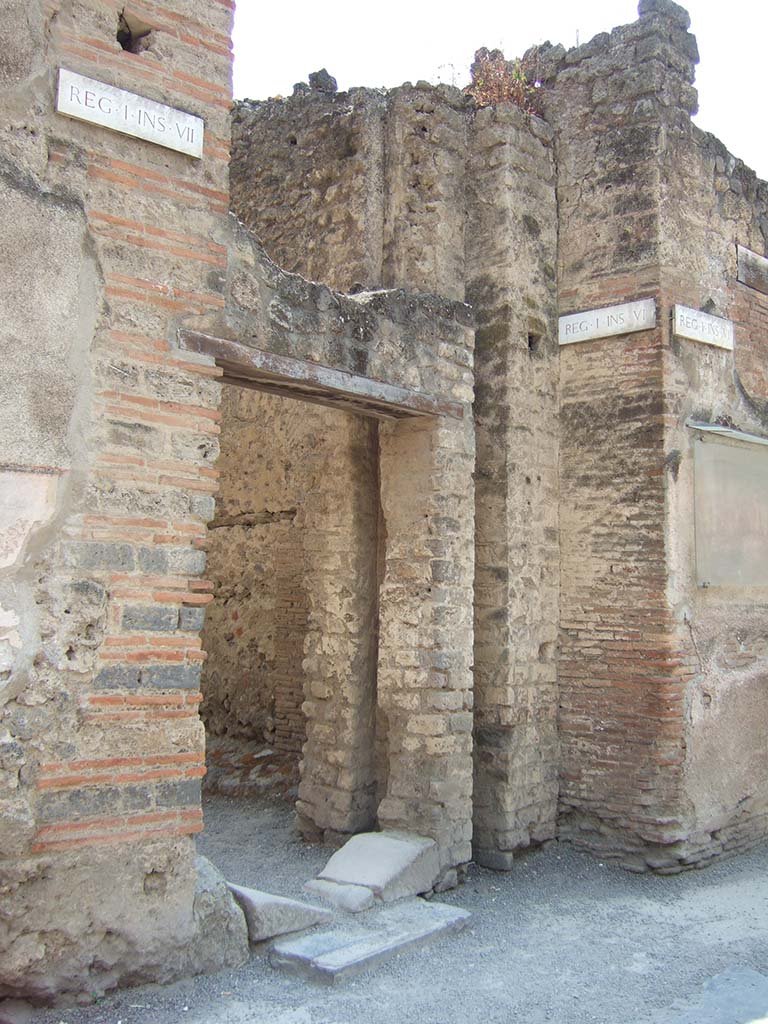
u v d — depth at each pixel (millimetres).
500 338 7992
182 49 5410
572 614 8180
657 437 7922
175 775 5059
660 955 5887
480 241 8164
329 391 6332
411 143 8109
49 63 4898
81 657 4816
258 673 10156
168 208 5305
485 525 7902
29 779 4625
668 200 8172
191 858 5102
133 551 5016
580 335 8320
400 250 8000
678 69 8430
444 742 6980
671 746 7711
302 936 5664
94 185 5023
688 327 8180
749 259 9039
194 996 4934
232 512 10398
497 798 7633
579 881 7449
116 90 5102
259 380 6027
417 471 7184
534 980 5426
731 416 8633
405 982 5301
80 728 4793
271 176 8875
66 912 4684
